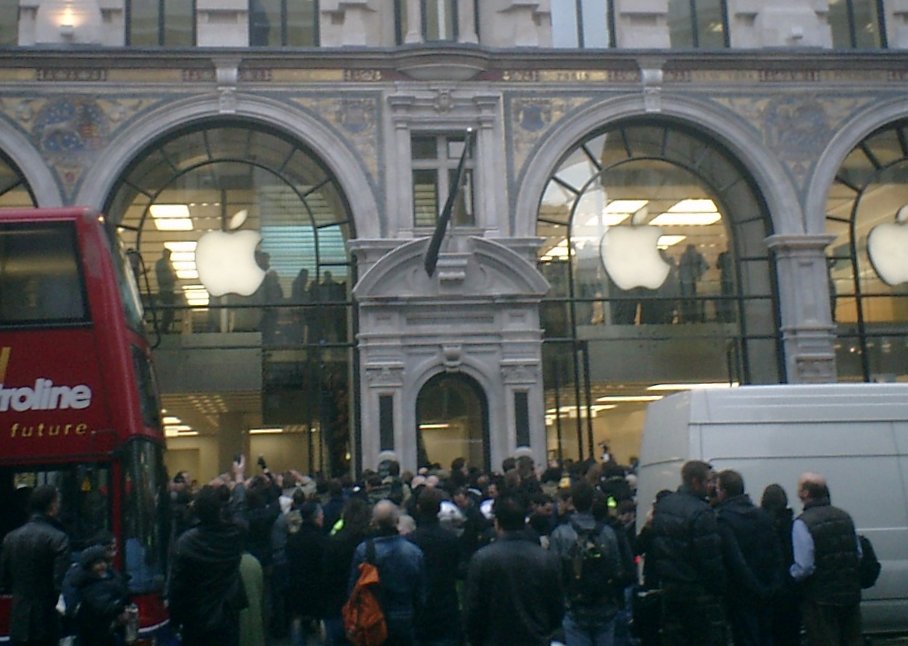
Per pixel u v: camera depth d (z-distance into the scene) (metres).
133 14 22.23
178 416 21.66
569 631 10.37
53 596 9.70
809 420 12.85
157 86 21.78
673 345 23.00
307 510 12.79
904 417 13.04
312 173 22.52
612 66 22.84
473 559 7.99
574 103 22.73
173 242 22.09
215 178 22.36
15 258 12.03
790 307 23.02
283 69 22.12
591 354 22.62
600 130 23.08
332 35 22.42
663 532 9.96
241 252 22.23
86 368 11.84
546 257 22.77
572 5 23.19
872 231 23.88
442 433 21.69
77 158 21.42
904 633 12.73
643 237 23.22
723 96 23.20
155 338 21.78
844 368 23.38
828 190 23.41
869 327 23.59
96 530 11.52
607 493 14.23
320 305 22.20
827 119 23.48
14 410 11.68
